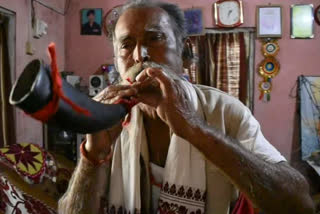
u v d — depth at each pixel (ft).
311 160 10.67
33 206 5.85
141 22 2.16
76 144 9.66
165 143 2.29
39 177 6.47
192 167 2.14
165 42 2.20
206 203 2.14
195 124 1.76
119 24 2.26
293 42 11.22
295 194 1.84
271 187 1.77
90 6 11.95
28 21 9.23
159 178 2.26
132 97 1.73
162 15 2.24
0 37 8.02
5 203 5.53
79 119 1.15
